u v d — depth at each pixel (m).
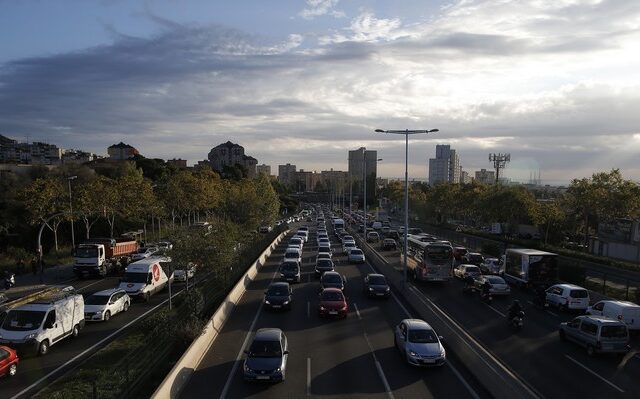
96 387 14.17
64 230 63.03
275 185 184.25
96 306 26.62
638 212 47.66
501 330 25.23
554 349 21.89
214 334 23.02
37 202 47.50
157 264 34.41
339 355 20.23
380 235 83.12
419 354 18.44
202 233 30.25
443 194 92.50
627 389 16.91
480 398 15.78
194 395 15.84
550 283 36.25
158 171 115.50
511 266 39.25
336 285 33.00
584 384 17.39
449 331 21.72
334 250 62.31
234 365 18.88
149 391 15.71
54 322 21.69
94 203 53.50
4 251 52.66
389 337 23.11
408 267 43.84
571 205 53.94
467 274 40.25
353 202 195.88
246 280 36.78
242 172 156.50
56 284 38.56
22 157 169.62
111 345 21.36
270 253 58.06
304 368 18.58
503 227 79.88
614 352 20.31
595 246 53.62
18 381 17.62
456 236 75.62
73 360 20.03
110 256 43.81
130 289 31.48
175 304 29.97
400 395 15.97
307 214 156.50
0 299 30.89
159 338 19.92
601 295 31.75
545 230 61.44
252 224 65.19
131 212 59.34
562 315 29.02
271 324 25.38
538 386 17.14
